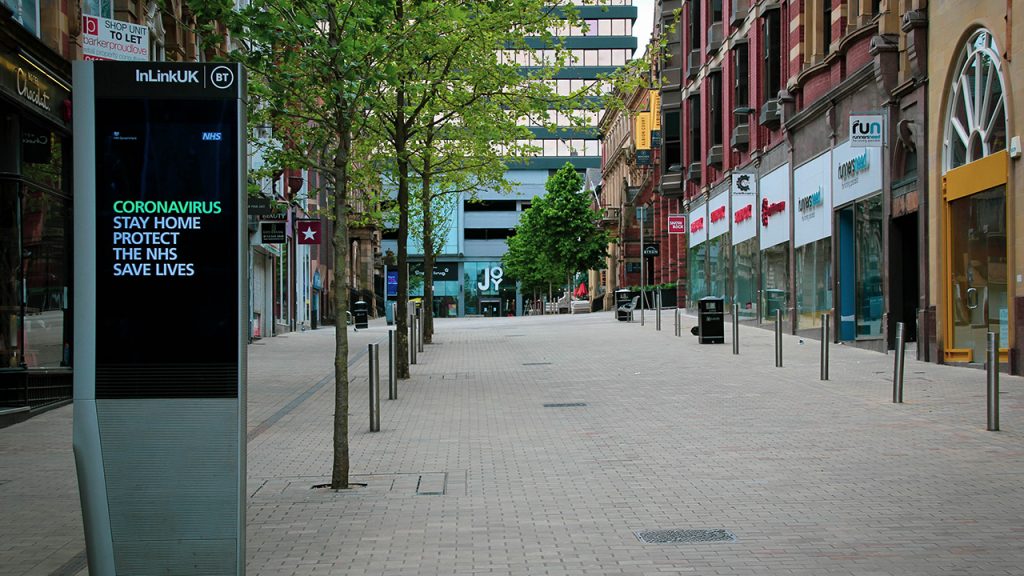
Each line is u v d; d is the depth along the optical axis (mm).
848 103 24797
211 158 5559
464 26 16797
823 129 26750
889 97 21859
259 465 10039
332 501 8266
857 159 24203
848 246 25531
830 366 19188
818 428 11656
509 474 9383
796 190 29203
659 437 11336
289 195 36719
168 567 5535
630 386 16578
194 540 5543
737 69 35375
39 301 15070
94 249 5527
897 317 22359
